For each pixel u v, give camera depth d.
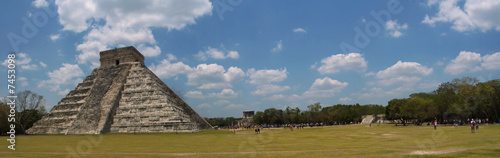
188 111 73.00
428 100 73.81
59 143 31.19
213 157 18.97
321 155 18.61
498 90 62.94
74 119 58.16
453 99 68.81
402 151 19.19
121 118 58.31
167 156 19.77
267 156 18.78
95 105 60.28
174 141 33.69
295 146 25.06
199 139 37.03
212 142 31.56
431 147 20.95
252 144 28.02
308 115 118.50
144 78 68.19
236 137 40.44
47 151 23.17
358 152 19.48
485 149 18.73
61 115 61.72
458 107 65.94
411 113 74.75
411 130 48.94
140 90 64.44
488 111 68.06
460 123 67.75
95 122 54.94
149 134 49.78
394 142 26.58
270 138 36.28
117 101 62.38
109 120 57.12
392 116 98.56
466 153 17.23
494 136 28.52
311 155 18.73
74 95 69.56
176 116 56.44
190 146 26.84
